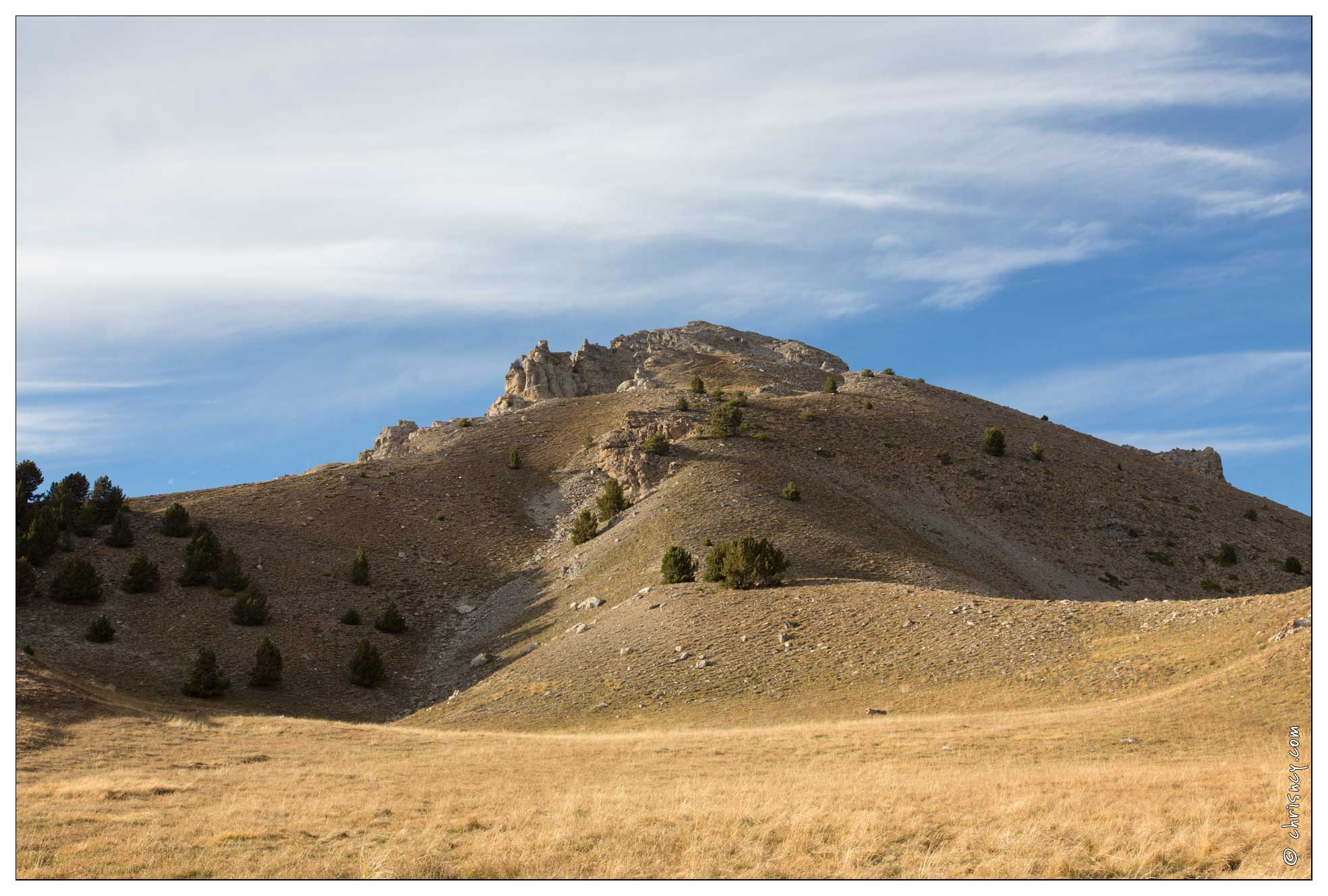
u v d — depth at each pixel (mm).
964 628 50562
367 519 101500
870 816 20484
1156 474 132625
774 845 19078
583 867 17969
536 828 21141
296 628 73875
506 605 83375
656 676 52656
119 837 20531
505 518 108250
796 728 37406
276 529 94625
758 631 56250
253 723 41312
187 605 74375
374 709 63438
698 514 88312
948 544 98250
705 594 65000
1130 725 31234
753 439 119938
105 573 77125
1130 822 19469
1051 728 32438
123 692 57250
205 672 60594
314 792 26344
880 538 86688
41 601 70625
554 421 147125
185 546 85438
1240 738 28266
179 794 25969
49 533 77750
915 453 124750
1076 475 124250
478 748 35625
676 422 121812
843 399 145375
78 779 27844
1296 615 38812
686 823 20797
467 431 141750
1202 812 19922
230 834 20547
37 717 35812
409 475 117938
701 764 30250
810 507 93562
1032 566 98250
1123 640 43969
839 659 50281
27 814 22578
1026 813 20406
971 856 17984
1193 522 115062
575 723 48562
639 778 28000
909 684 45188
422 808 23875
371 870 17766
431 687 67438
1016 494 116438
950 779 25031
